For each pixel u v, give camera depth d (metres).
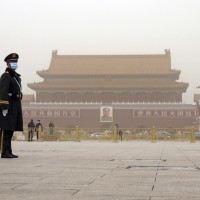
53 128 68.50
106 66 181.12
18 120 18.98
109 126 157.12
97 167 14.13
